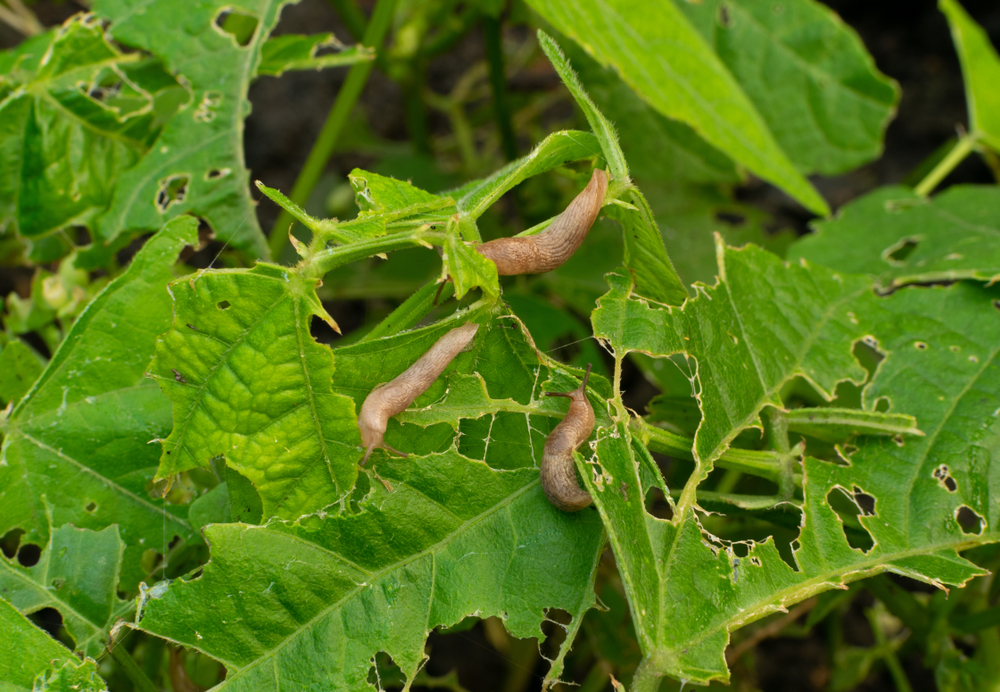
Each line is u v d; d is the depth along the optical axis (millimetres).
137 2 608
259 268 525
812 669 874
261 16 609
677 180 804
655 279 573
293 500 542
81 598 553
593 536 546
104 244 616
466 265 532
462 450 556
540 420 558
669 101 646
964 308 604
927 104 1153
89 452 566
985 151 857
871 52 1201
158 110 636
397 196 548
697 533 542
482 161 1049
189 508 570
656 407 593
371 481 544
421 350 549
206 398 534
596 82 767
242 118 606
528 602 542
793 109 848
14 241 765
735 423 564
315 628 537
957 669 620
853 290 607
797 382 681
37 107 606
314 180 697
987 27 1135
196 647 532
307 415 537
